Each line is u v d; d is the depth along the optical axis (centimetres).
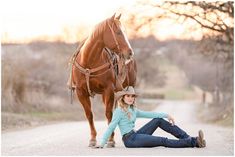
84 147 1314
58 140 1555
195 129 2078
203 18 2431
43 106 3609
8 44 3538
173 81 13150
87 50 1282
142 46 6794
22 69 3331
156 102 8238
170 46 11800
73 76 1332
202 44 2984
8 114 2670
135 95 1200
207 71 6394
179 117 4888
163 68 13725
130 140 1209
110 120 1305
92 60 1286
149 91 11312
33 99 3575
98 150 1209
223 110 3797
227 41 2850
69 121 3089
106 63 1291
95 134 1321
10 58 3306
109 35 1246
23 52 4550
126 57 1239
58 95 4372
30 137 1712
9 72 3173
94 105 4553
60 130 2064
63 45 4944
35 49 5281
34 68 4775
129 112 1205
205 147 1234
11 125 2303
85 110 1323
